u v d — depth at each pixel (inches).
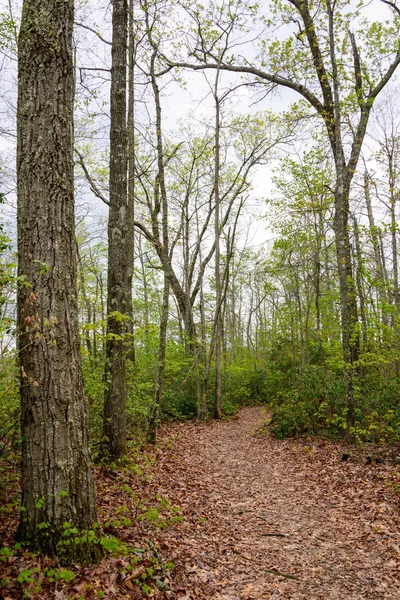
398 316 422.3
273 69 546.9
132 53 362.3
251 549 198.5
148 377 546.0
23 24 148.4
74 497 141.3
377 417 404.5
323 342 657.0
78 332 150.4
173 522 214.4
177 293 839.7
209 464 376.2
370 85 542.0
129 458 299.1
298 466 353.7
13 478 189.5
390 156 773.9
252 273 1280.8
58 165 146.2
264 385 935.7
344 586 162.2
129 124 363.3
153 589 141.0
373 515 227.5
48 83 146.6
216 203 686.5
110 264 300.4
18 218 145.9
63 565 135.0
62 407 140.9
